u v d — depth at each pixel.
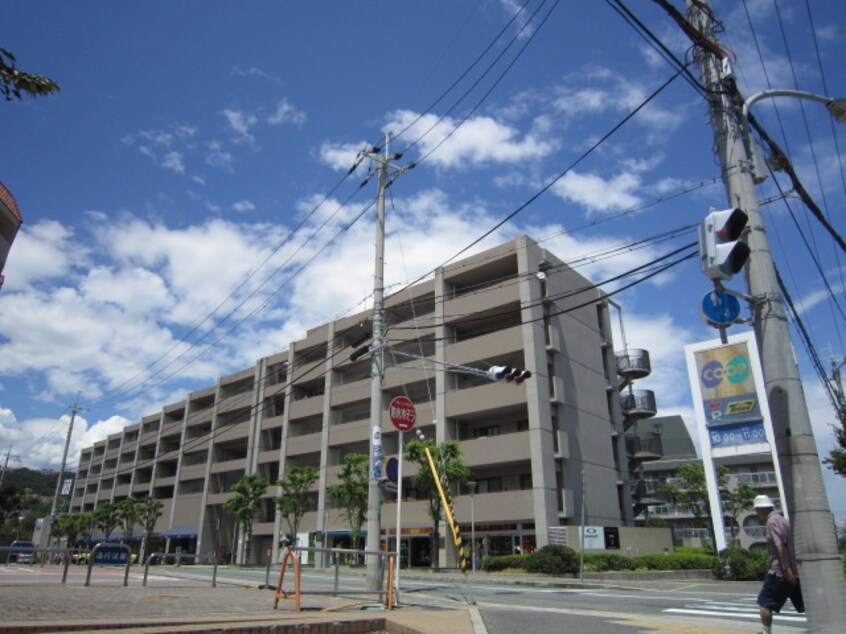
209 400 62.03
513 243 35.69
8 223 21.64
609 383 40.12
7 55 4.68
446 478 29.73
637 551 32.19
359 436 41.91
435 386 37.12
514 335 33.75
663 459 63.66
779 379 6.47
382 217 18.81
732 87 7.89
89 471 81.50
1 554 33.50
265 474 50.91
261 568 40.44
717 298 7.06
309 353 49.81
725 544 25.80
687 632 8.00
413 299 39.31
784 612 11.49
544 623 8.98
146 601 10.66
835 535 5.99
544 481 30.70
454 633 7.46
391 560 11.41
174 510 59.19
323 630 7.56
